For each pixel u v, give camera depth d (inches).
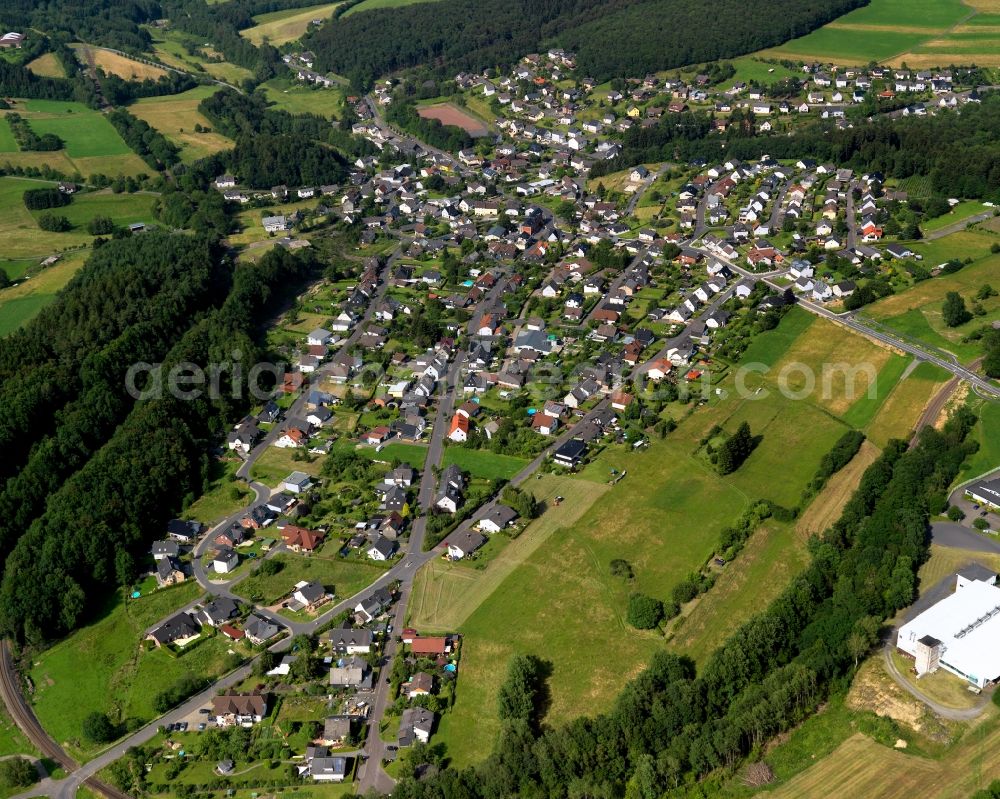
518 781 5674.2
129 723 6515.8
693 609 7066.9
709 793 5615.2
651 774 5600.4
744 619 6914.4
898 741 5821.9
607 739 5841.5
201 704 6614.2
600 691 6437.0
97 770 6205.7
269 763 6092.5
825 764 5728.3
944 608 6584.6
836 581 7071.9
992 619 6481.3
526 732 5925.2
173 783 6018.7
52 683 6958.7
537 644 6879.9
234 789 5930.1
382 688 6624.0
